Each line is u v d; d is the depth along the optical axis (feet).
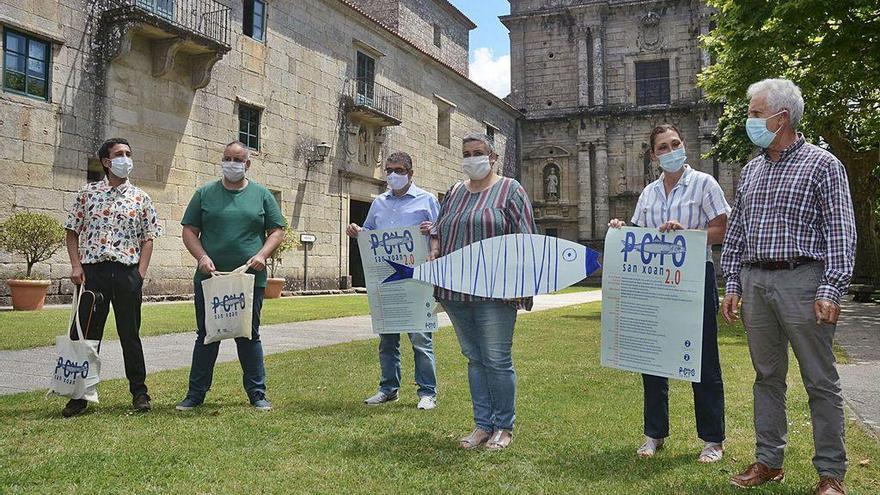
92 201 16.96
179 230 61.57
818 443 11.23
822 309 10.74
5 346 26.99
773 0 41.11
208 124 64.75
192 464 12.25
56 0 51.60
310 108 78.84
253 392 17.37
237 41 68.49
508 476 11.89
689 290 13.01
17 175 48.83
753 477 11.68
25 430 14.40
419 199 18.89
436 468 12.30
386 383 18.47
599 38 135.23
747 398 18.93
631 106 134.00
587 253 13.82
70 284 51.88
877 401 18.60
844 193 11.10
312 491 10.98
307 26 78.74
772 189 11.64
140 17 54.75
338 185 83.56
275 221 18.34
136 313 16.88
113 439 13.79
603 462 12.78
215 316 16.71
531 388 20.04
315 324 41.22
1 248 47.24
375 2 106.93
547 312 52.90
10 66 48.67
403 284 17.90
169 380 20.75
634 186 132.67
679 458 13.20
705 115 127.03
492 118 127.54
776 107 11.49
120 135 56.39
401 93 97.45
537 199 138.82
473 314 14.52
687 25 131.54
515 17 140.26
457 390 19.97
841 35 41.09
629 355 13.48
